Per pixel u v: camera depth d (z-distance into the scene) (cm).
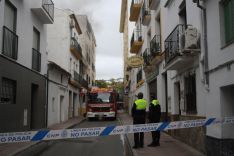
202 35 1080
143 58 2486
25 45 1791
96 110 3303
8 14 1580
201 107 1145
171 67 1402
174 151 1141
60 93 2797
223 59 915
